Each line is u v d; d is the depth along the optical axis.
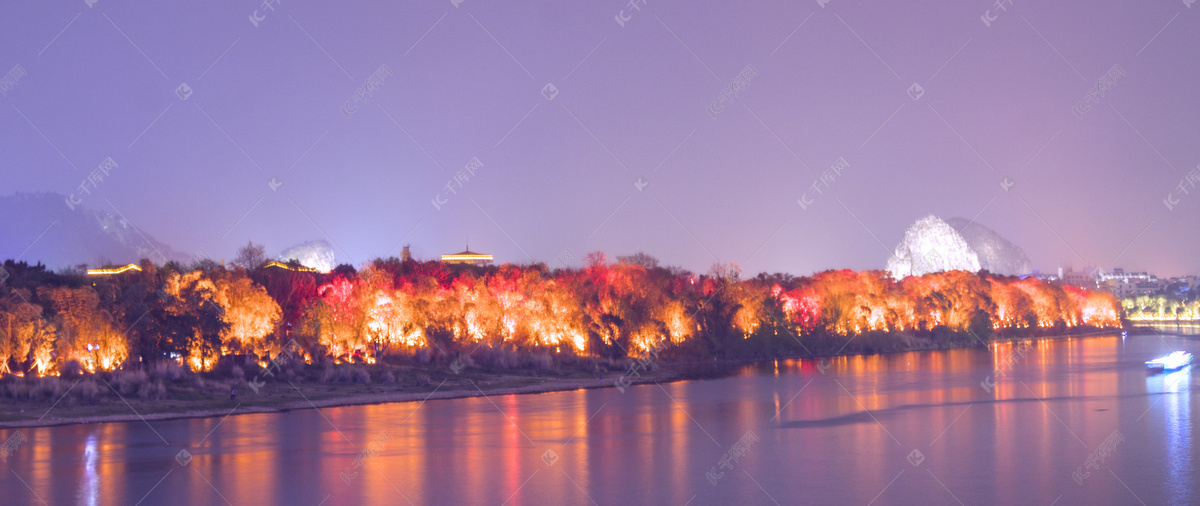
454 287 132.00
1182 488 52.97
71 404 79.81
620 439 69.19
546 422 77.94
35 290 99.25
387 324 114.12
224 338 100.00
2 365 84.25
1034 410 84.62
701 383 111.69
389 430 73.00
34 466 58.31
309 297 123.75
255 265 132.00
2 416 74.81
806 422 77.81
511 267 142.88
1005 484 54.12
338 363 107.44
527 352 123.56
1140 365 133.12
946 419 79.25
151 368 91.88
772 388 105.19
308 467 58.34
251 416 80.19
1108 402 90.00
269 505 48.81
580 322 133.75
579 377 114.06
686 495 51.62
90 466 58.22
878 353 164.50
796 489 53.06
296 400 88.94
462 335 125.81
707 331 148.12
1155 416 79.81
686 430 73.38
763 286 167.00
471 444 66.69
